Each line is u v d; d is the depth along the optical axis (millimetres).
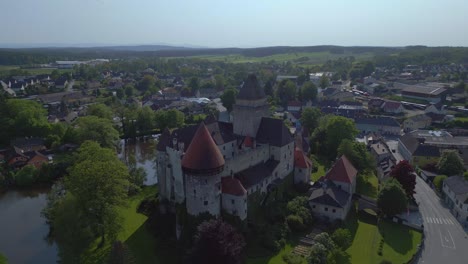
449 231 82562
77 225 72500
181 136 91938
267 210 85188
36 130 154750
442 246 76438
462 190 90750
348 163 97938
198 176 74062
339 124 126438
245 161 87500
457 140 140250
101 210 76750
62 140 147375
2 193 112375
